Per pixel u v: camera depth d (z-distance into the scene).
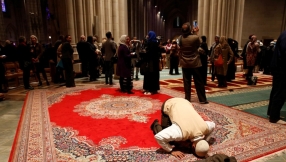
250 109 5.00
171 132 2.72
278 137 3.43
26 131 3.71
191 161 2.72
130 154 2.94
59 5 9.77
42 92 6.55
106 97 5.95
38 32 35.16
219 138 3.40
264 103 5.47
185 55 5.09
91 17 10.55
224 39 6.89
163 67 13.45
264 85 7.62
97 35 10.88
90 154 2.96
